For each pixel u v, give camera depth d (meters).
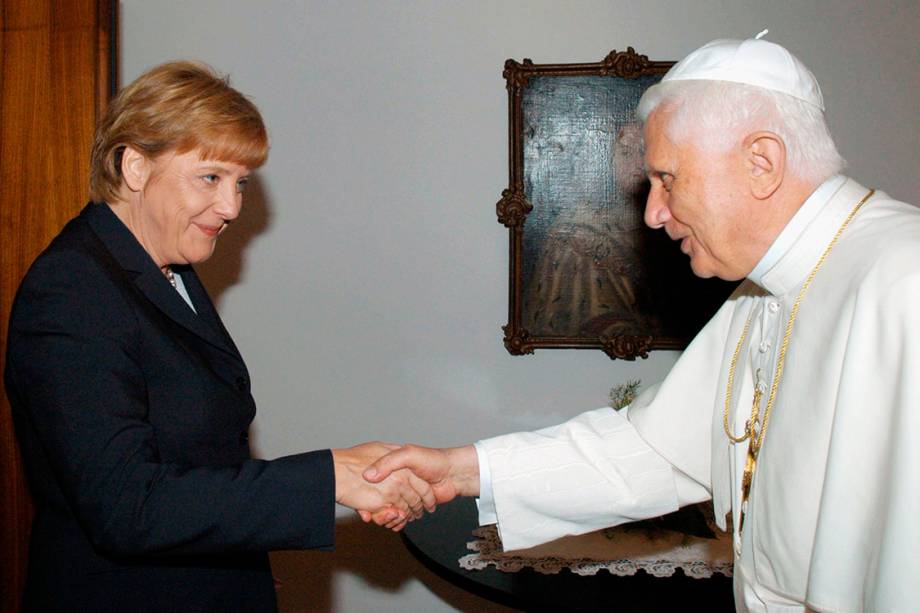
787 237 1.25
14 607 2.29
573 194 2.70
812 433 1.19
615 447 1.59
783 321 1.30
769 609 1.28
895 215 1.22
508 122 2.71
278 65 2.74
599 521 1.59
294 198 2.77
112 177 1.43
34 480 1.37
